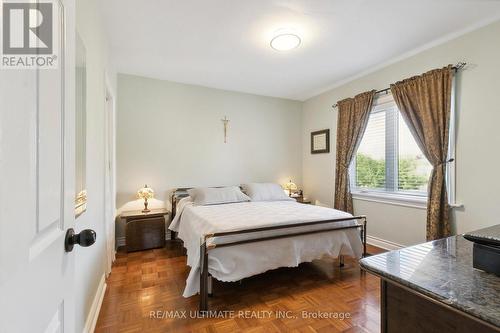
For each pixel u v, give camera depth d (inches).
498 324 19.1
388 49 106.7
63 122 27.3
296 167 185.2
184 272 98.3
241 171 166.4
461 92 94.0
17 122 18.0
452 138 96.4
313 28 90.8
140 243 123.3
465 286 24.8
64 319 27.6
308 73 134.3
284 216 94.6
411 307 28.3
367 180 136.8
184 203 125.6
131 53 111.5
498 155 84.4
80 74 52.1
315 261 109.9
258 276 94.5
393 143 122.8
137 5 78.1
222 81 147.5
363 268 31.5
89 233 30.5
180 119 148.9
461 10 80.4
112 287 85.4
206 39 99.3
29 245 19.6
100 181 79.4
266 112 175.2
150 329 63.1
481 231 30.8
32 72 20.5
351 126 139.2
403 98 110.7
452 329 24.5
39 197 21.3
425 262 31.3
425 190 109.9
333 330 63.1
